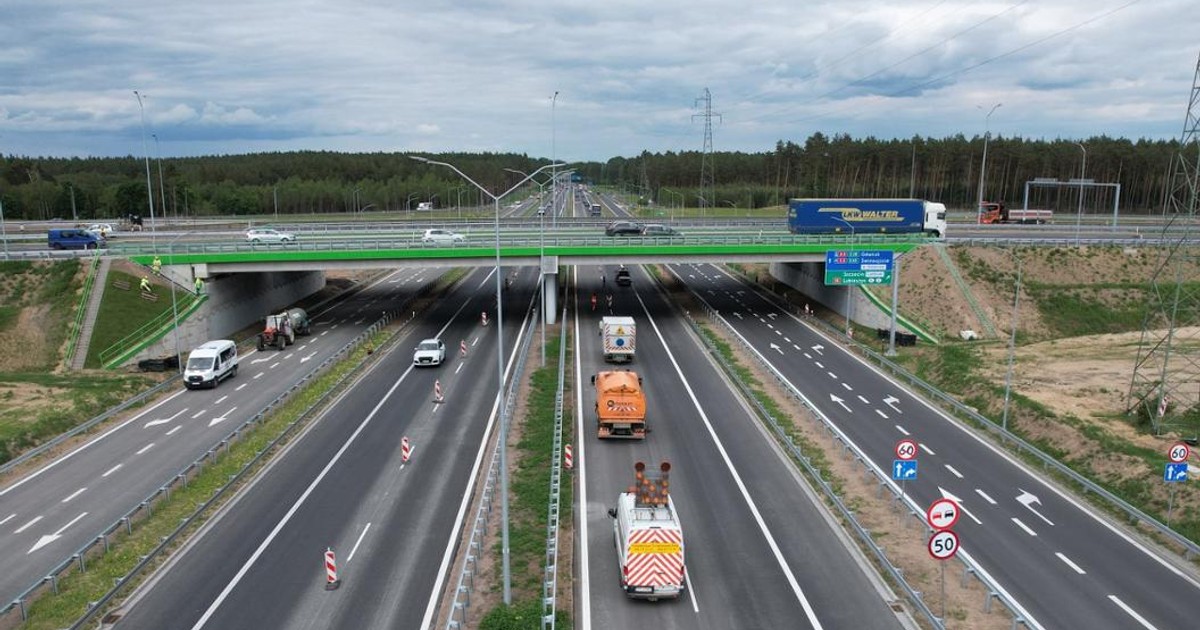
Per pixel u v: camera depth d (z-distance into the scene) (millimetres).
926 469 33750
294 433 38875
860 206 77375
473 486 31844
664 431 38750
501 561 25453
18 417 40438
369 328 63000
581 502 30141
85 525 28969
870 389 46938
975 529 27891
